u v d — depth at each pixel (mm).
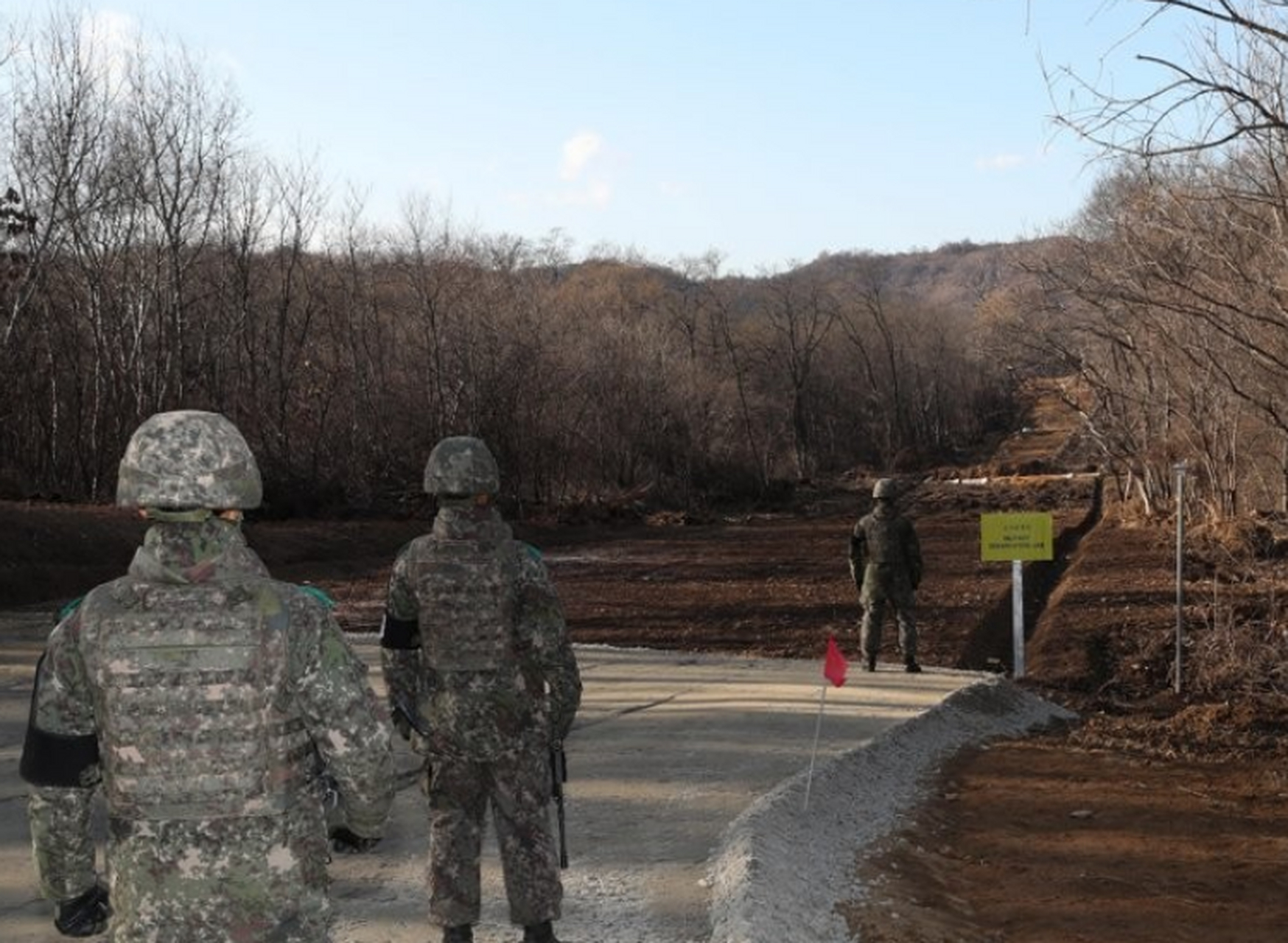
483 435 38219
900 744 9391
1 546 19859
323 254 40938
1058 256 19484
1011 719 11219
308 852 2877
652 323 56438
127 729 2750
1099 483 44938
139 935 2746
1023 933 5930
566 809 7387
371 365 38406
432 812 4699
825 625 16594
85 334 32812
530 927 4625
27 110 29594
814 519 40156
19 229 28109
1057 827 7797
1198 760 9844
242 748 2773
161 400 30688
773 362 68000
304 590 2959
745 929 5176
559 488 43125
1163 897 6480
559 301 52844
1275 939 5887
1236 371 16453
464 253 43062
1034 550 12977
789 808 7176
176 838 2752
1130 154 8602
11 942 5398
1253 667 12672
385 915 5672
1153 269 11312
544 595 4664
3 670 12758
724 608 18406
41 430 31344
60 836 2887
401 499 33438
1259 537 22484
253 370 34719
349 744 2881
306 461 34094
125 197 31766
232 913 2762
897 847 7168
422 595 4602
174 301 32094
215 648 2775
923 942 5652
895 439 71688
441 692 4609
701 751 8852
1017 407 80375
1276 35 8023
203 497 2844
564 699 4734
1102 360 29922
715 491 48562
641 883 6043
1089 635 15141
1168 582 19594
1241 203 10562
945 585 20578
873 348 74312
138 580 2840
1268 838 7582
